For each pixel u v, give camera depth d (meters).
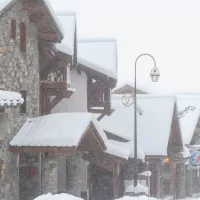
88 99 113.44
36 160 82.81
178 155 141.50
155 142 129.25
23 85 80.06
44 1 79.88
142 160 120.00
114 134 129.38
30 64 82.31
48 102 96.69
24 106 80.44
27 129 77.94
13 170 76.56
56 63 90.88
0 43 74.50
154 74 91.75
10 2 71.44
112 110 124.38
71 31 100.50
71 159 98.62
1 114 72.31
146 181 118.44
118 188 112.44
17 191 77.81
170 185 145.12
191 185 160.50
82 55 122.38
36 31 84.25
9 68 76.50
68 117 79.44
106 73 111.06
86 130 78.00
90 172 116.50
